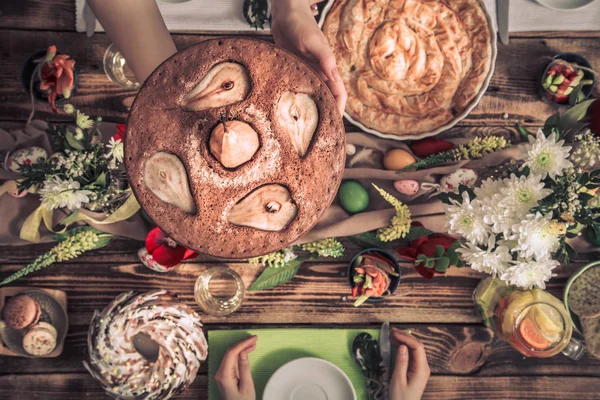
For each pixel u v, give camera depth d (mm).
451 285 1234
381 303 1233
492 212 928
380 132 1170
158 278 1220
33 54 1185
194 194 813
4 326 1165
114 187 1075
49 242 1203
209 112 820
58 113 1207
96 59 1213
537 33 1233
